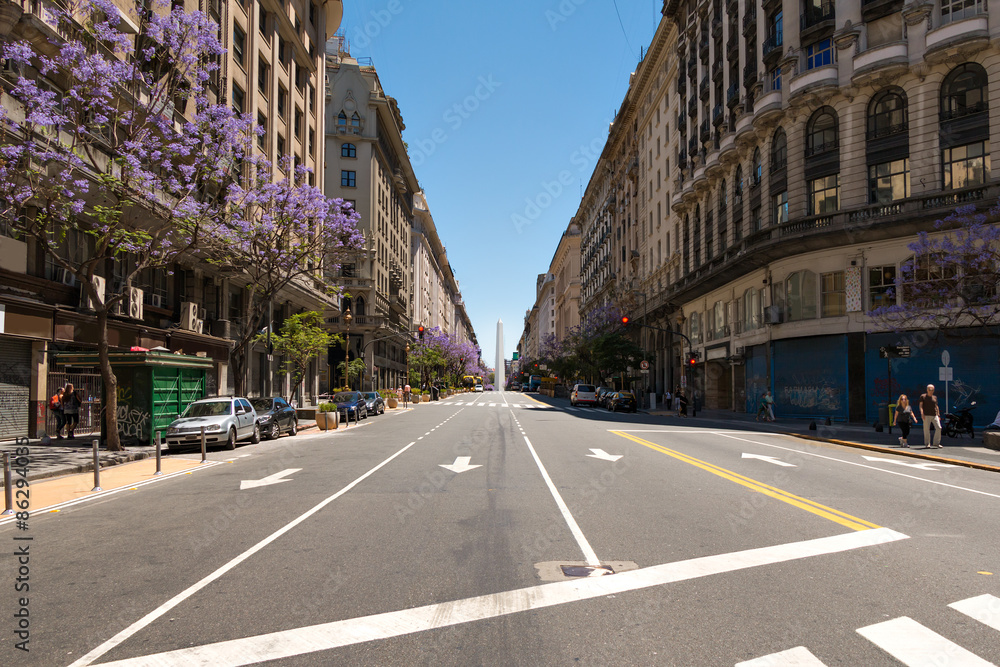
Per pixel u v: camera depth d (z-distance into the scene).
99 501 9.89
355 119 59.34
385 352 68.69
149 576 5.76
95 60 15.00
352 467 13.50
